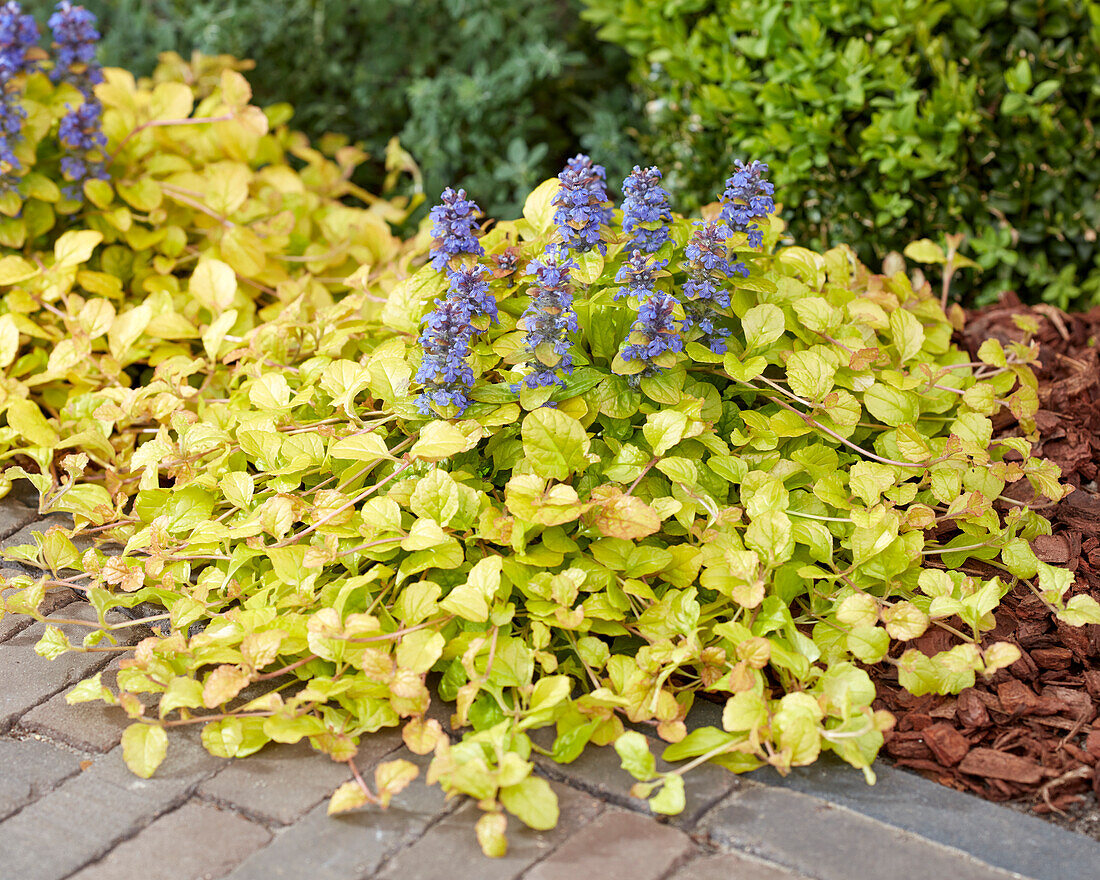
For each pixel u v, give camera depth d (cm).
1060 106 341
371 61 438
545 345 218
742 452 245
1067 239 354
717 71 362
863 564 221
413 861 167
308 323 303
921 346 275
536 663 212
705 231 232
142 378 319
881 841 170
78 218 343
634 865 165
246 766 190
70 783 187
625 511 207
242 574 236
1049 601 211
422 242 331
